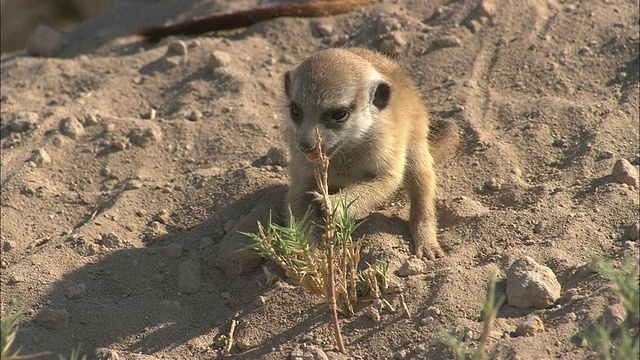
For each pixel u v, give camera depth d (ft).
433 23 45.96
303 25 47.93
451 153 36.19
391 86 33.14
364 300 27.76
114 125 39.75
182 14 53.01
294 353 25.64
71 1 65.46
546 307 25.58
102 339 27.96
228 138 38.81
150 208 34.63
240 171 35.83
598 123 35.58
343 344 26.00
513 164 34.73
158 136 38.99
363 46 45.44
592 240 28.50
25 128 40.11
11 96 43.47
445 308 26.20
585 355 22.94
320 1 50.06
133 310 28.89
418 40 44.65
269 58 45.83
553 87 39.45
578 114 36.70
